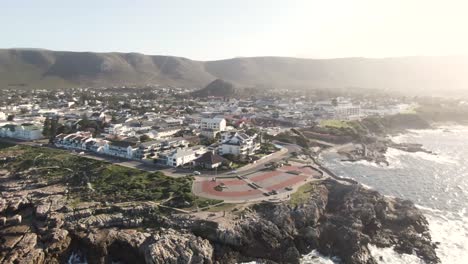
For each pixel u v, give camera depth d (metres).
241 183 123.69
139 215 100.88
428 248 95.75
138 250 87.75
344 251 94.06
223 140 178.38
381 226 106.19
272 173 136.12
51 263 86.69
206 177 129.38
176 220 97.38
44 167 145.25
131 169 137.38
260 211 103.56
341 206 113.12
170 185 118.88
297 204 106.94
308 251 95.31
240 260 89.88
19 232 95.62
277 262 90.44
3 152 168.50
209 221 95.69
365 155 196.25
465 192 140.12
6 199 115.00
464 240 101.06
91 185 123.56
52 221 98.19
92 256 88.19
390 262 90.81
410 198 133.25
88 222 96.69
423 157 199.38
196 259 85.94
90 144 168.50
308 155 175.62
